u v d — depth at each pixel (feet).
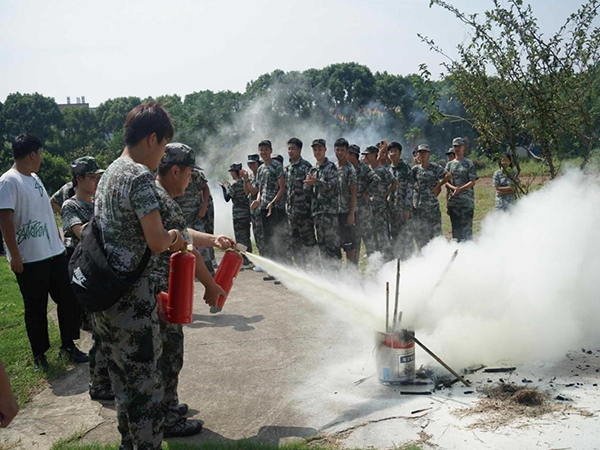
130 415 10.69
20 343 20.56
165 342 12.82
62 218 17.61
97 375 15.31
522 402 13.14
